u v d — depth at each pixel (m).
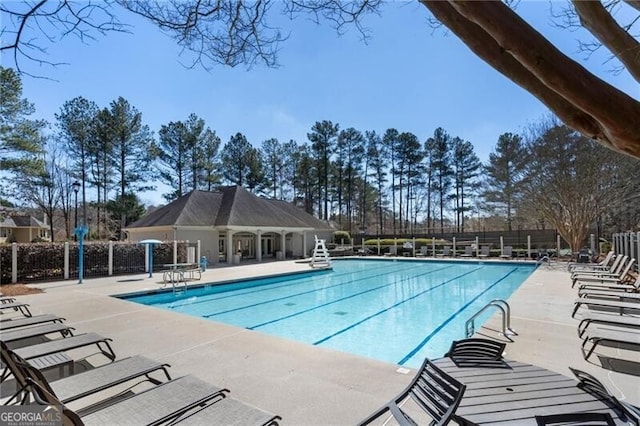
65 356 3.88
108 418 2.43
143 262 15.86
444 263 22.34
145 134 31.19
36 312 7.32
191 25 3.73
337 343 6.90
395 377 3.96
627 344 4.57
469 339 3.57
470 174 39.41
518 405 2.46
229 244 21.48
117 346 5.11
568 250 24.22
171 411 2.51
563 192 21.61
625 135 1.77
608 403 2.49
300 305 10.49
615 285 8.72
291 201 42.72
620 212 25.86
